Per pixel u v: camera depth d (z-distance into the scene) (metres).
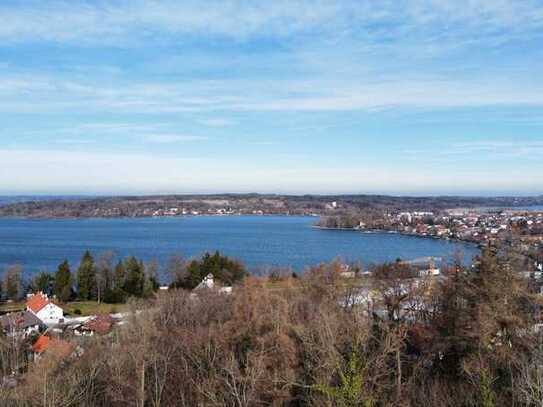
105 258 111.81
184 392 34.47
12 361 50.47
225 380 30.44
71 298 105.94
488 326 28.27
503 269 31.14
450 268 41.88
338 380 26.31
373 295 47.12
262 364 30.70
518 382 23.98
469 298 31.20
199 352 37.34
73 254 181.50
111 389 34.59
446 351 32.47
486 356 27.62
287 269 106.69
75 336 67.12
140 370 33.69
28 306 84.25
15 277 107.50
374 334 33.00
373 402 23.86
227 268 105.31
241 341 38.09
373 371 27.39
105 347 43.38
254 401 29.14
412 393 27.88
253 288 58.72
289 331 36.25
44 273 113.06
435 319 35.94
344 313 42.72
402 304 43.75
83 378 35.62
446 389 28.52
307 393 29.62
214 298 59.66
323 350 28.45
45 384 30.72
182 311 55.81
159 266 146.62
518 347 28.25
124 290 103.81
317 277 59.50
